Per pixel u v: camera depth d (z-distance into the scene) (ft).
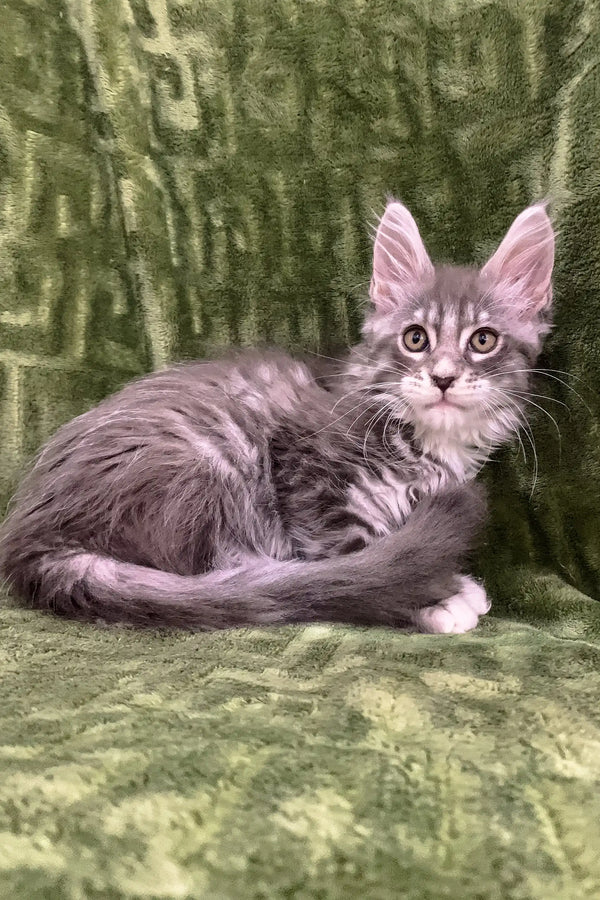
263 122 1.68
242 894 0.71
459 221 1.65
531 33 1.51
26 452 1.68
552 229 1.51
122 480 1.44
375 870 0.75
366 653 1.19
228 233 1.73
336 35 1.61
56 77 1.63
